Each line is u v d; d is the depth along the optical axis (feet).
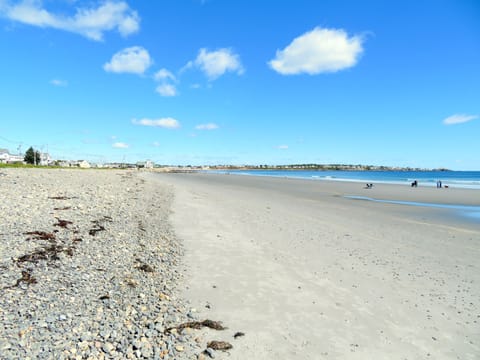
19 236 35.14
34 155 412.36
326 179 254.68
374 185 172.14
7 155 489.67
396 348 19.17
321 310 23.68
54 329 18.24
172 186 136.26
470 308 24.52
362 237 46.60
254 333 20.22
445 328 21.62
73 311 20.65
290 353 18.24
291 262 34.40
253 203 82.74
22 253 30.09
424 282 29.53
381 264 34.45
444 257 37.55
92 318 20.06
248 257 35.76
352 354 18.43
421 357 18.37
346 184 181.47
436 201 97.30
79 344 16.98
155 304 23.21
